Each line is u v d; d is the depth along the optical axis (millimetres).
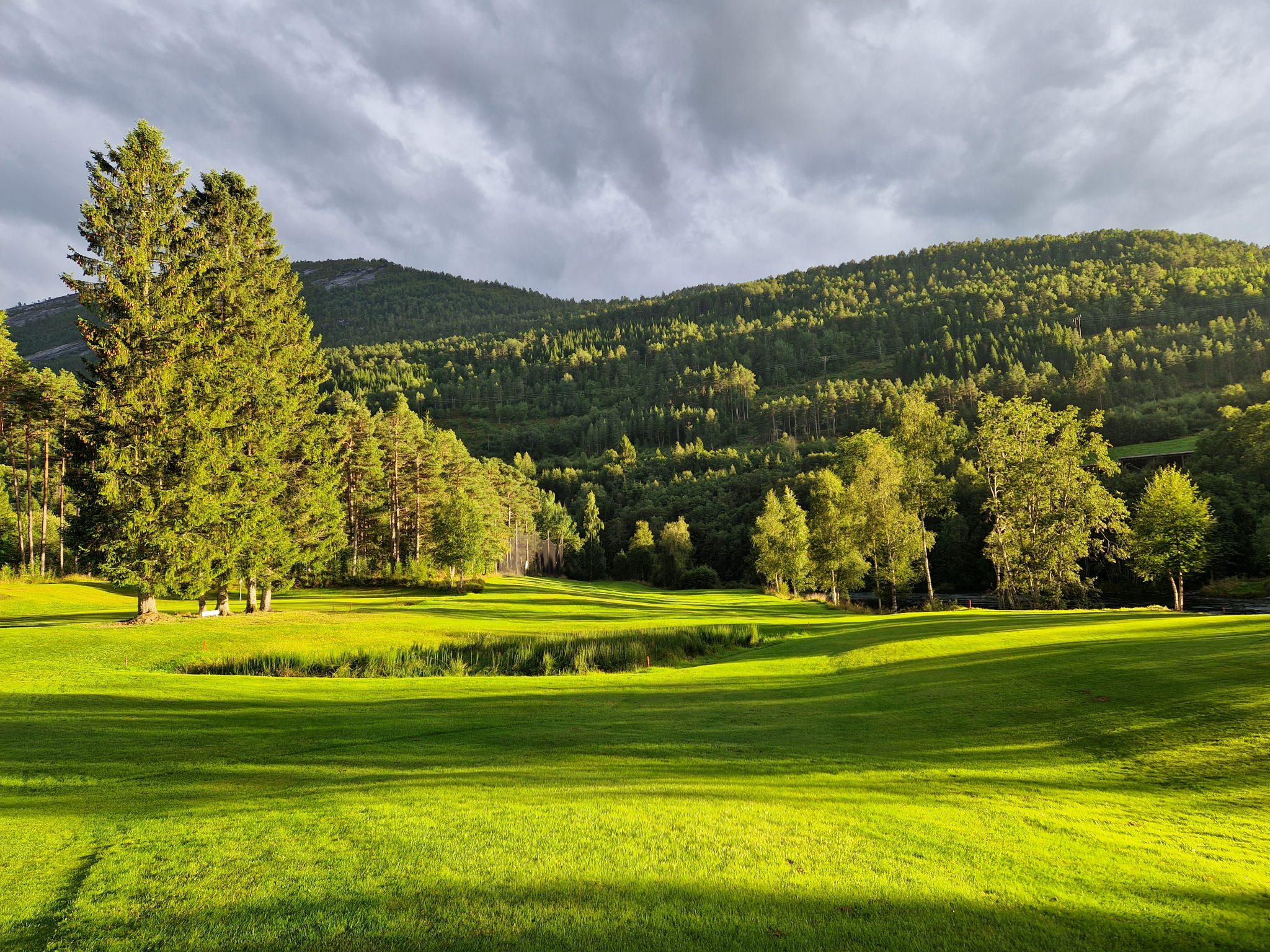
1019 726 11617
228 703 15289
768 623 39906
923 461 55125
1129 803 7797
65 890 5523
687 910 5094
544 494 140375
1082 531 43281
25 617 32906
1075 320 193875
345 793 8320
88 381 29531
